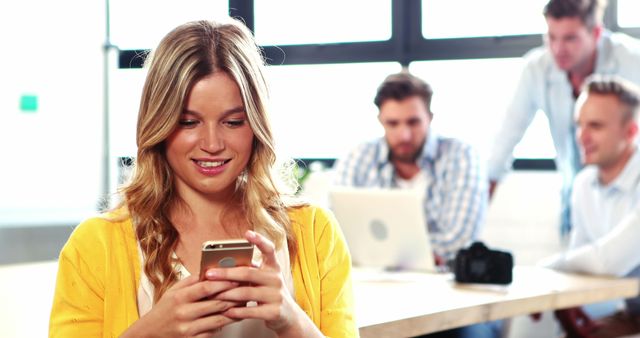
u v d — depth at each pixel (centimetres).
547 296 244
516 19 463
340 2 492
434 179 340
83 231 134
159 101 127
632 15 448
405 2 482
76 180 423
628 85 306
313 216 144
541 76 397
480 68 470
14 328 181
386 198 292
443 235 331
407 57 483
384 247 297
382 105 339
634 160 304
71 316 131
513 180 448
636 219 279
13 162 408
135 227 134
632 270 293
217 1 500
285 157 147
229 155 130
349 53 492
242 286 122
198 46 128
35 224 411
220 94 127
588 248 288
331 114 497
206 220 139
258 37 504
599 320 283
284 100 502
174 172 137
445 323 210
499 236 448
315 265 141
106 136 429
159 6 489
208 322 121
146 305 132
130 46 488
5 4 406
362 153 354
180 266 134
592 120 304
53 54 416
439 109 477
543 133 459
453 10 474
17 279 251
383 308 213
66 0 418
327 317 141
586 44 372
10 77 406
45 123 415
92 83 425
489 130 468
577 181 323
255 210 137
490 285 256
